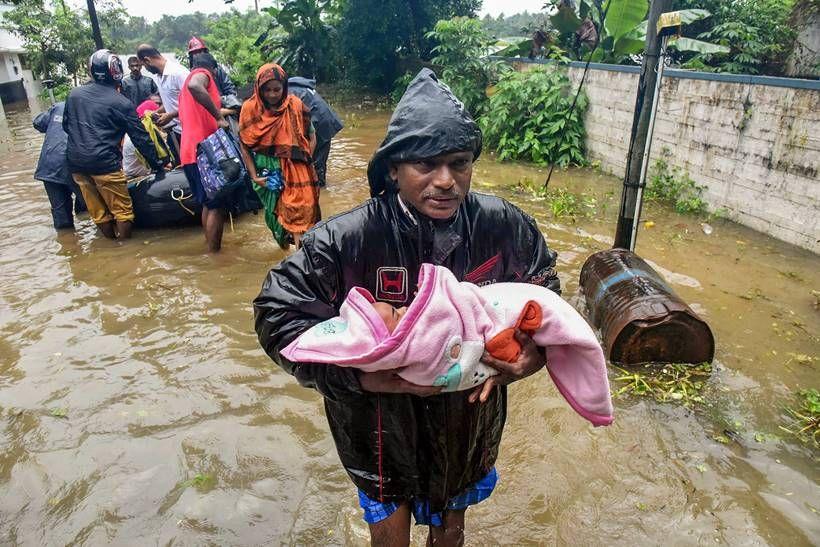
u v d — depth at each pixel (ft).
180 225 22.98
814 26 33.60
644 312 12.95
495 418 6.97
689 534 8.89
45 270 18.95
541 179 28.73
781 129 19.49
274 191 17.57
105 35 91.76
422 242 6.13
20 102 88.89
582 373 6.15
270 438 11.12
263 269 18.71
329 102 60.29
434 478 6.59
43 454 10.78
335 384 5.80
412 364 5.48
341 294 6.30
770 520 9.13
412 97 5.67
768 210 20.44
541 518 9.25
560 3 39.22
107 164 20.30
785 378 12.67
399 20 63.05
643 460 10.43
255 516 9.39
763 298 16.11
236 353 13.96
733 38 34.40
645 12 34.17
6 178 30.94
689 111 23.41
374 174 6.17
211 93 19.42
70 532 9.14
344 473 10.27
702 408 11.78
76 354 13.98
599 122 30.42
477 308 5.70
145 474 10.28
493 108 34.63
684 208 23.13
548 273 6.80
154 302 16.57
